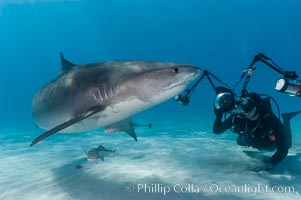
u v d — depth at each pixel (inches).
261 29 2652.6
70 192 155.3
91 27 3289.9
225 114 212.1
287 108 1115.3
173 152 254.8
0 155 288.8
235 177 172.6
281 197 140.3
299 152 248.4
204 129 471.8
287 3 2501.2
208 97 2279.8
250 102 189.6
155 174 180.5
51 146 336.5
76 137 412.2
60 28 3390.7
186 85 139.6
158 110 1529.3
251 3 2603.3
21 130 610.2
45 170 209.2
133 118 960.9
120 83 146.3
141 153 253.4
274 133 191.3
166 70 136.6
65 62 195.6
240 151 252.1
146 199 139.5
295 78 170.6
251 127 201.9
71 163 226.4
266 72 2333.9
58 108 180.5
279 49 2632.9
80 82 165.3
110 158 233.3
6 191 166.7
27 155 280.5
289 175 177.8
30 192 161.3
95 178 177.2
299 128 445.7
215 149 267.9
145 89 142.5
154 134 415.2
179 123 624.7
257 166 197.3
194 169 191.3
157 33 3132.4
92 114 147.8
